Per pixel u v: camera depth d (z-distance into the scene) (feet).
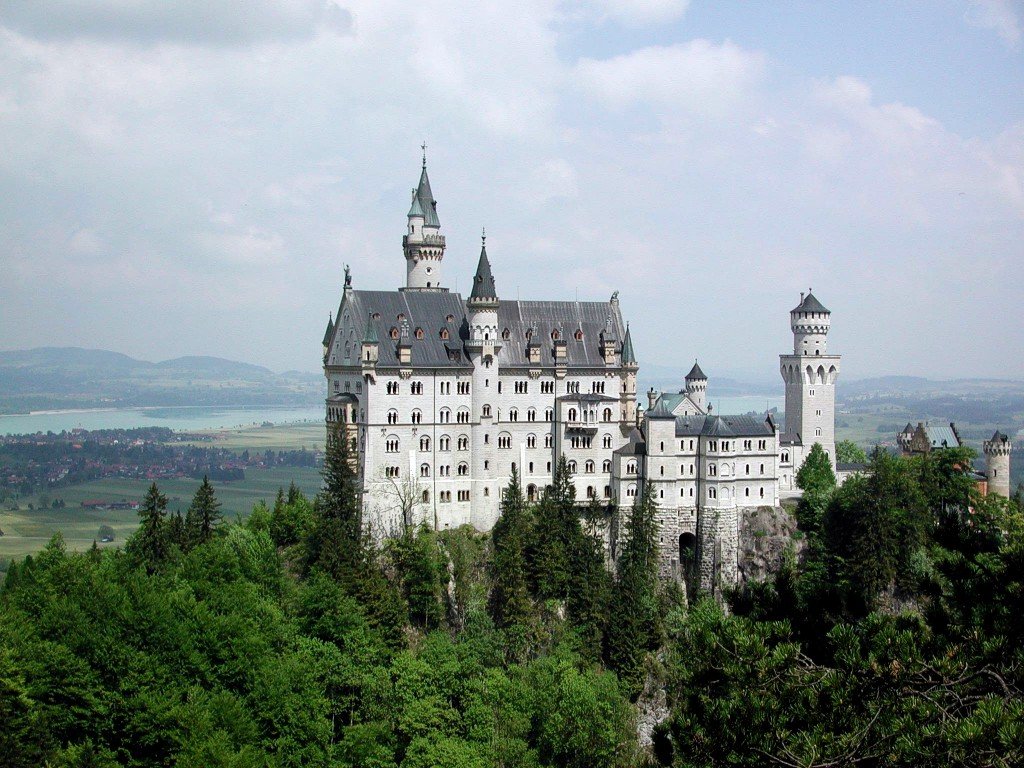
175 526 602.44
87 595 435.53
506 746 464.24
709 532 652.89
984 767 166.81
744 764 189.88
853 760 182.39
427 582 583.17
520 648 564.71
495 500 649.20
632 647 566.77
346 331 640.58
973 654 194.90
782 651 200.44
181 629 415.23
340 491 590.96
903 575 612.29
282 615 501.97
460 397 638.12
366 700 468.75
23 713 361.10
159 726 372.38
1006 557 209.26
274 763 385.70
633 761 489.67
